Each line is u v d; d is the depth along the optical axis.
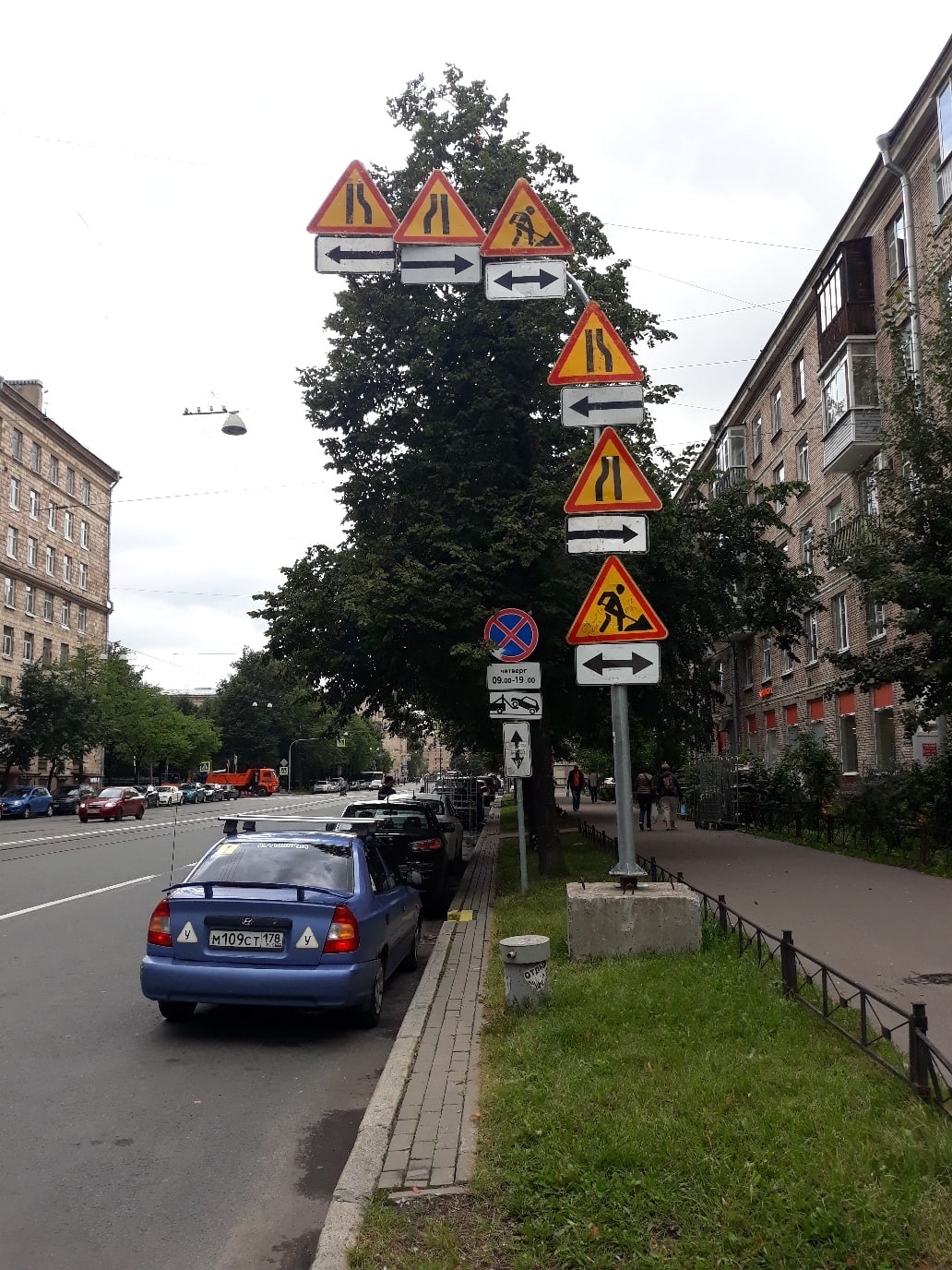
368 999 7.11
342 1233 3.71
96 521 71.94
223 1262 3.77
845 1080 4.86
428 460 15.46
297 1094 5.76
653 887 8.41
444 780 44.97
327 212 7.58
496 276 7.77
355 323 16.25
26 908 13.42
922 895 12.14
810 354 30.50
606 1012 6.19
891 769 19.98
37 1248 3.87
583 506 8.38
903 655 15.44
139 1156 4.80
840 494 27.67
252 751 102.06
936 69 20.72
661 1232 3.57
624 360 8.45
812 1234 3.45
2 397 58.25
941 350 15.05
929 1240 3.39
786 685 33.25
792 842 20.88
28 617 61.06
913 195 22.27
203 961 6.84
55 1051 6.59
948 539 14.62
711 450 41.94
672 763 31.20
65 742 52.34
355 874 7.59
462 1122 4.75
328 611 15.58
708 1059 5.22
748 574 18.58
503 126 16.62
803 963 7.71
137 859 21.12
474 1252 3.56
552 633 14.98
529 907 11.75
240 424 22.95
